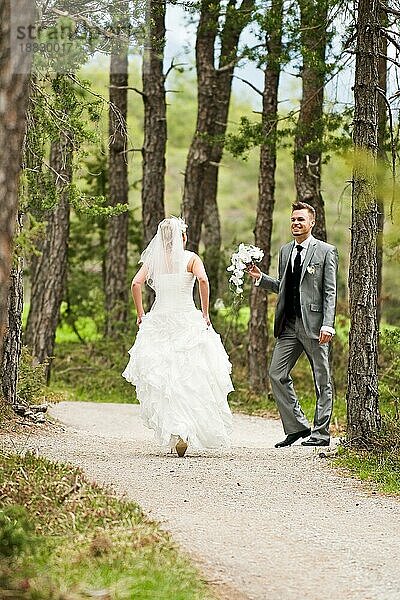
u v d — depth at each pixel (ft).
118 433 51.29
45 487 29.37
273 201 74.28
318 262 46.85
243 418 66.49
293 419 47.24
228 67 75.41
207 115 79.66
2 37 19.80
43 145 46.62
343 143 61.26
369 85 42.09
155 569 23.07
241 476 35.78
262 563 24.52
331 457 40.63
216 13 68.28
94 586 21.95
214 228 92.89
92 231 107.55
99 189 104.58
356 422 42.09
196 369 40.04
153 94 80.84
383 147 52.24
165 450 42.34
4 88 19.85
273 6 64.54
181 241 41.34
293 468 37.96
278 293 47.70
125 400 79.10
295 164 66.64
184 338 40.40
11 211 20.08
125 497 30.25
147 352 40.34
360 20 42.55
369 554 25.76
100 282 106.83
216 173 92.99
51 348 77.82
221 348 40.73
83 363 90.02
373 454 40.40
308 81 64.59
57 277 77.36
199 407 39.81
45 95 44.78
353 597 22.16
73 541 24.84
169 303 40.83
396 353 53.88
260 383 75.05
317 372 46.88
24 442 42.78
